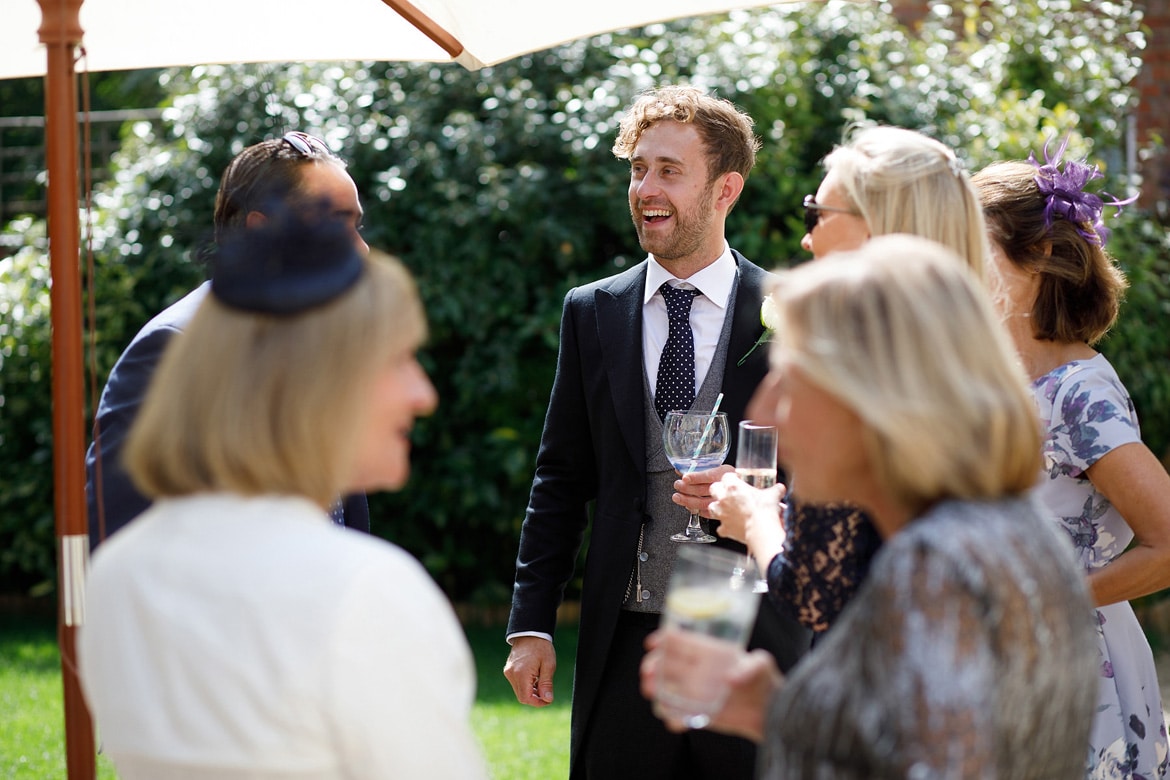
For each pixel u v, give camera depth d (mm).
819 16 6430
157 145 6957
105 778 4043
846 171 2084
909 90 6453
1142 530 2438
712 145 2916
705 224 2922
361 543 1433
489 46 2605
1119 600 2436
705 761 2771
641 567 2854
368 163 6254
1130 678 2537
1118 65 7168
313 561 1377
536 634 3018
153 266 6469
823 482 1444
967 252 2043
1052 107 7027
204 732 1350
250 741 1335
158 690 1376
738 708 1521
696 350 2922
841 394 1365
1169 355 6637
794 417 1435
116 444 2371
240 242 1486
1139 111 7453
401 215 6227
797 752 1343
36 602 7004
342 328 1430
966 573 1276
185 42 2836
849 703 1298
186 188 6418
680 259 2949
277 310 1422
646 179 2916
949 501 1374
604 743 2854
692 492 2643
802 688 1360
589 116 6125
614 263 6219
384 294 1470
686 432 2635
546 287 6254
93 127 7922
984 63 6961
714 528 2838
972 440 1350
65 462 2127
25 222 7258
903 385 1351
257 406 1409
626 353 2941
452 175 6152
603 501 2934
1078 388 2531
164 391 1450
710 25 6508
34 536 6684
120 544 1481
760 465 2332
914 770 1222
